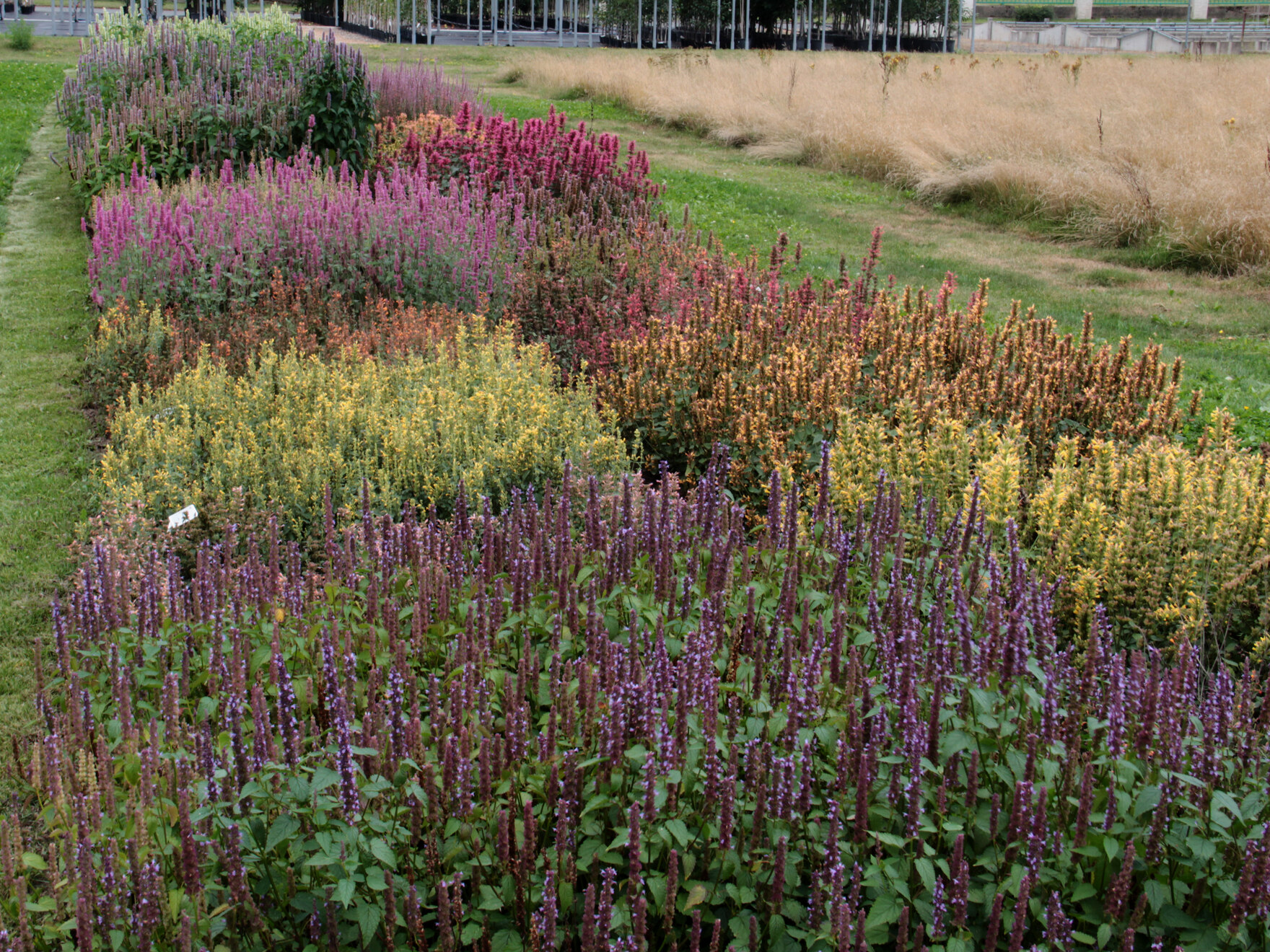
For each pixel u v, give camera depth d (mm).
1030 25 74000
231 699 3090
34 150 17094
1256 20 77125
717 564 3846
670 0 49469
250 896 2689
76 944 2844
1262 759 3139
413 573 4355
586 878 3076
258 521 5543
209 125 12812
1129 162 15805
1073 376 6793
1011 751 3025
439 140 12891
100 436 7355
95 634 3982
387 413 6590
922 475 5234
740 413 6605
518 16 57688
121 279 8914
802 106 22328
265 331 8164
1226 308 11461
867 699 3359
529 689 3594
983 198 16219
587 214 11406
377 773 2963
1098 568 4832
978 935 2867
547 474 6070
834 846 2729
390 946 2613
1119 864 2922
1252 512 4887
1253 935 2744
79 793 3156
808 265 12680
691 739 3148
